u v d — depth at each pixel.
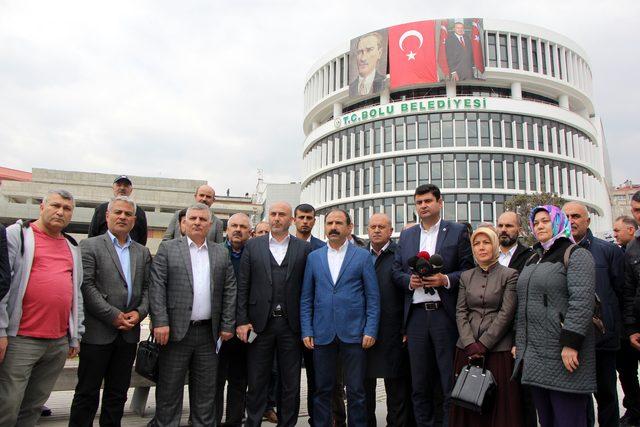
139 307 5.15
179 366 5.12
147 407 6.84
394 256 5.73
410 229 5.74
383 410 7.05
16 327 4.27
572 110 50.88
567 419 4.00
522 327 4.34
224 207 60.72
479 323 4.74
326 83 49.50
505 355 4.59
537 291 4.23
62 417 6.19
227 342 5.78
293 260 5.57
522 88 44.47
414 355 5.16
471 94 43.41
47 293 4.42
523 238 25.34
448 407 4.98
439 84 42.56
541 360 4.09
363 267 5.41
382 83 42.69
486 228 4.90
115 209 5.15
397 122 43.53
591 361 4.01
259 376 5.32
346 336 5.20
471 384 4.45
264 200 64.12
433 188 5.48
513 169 41.44
